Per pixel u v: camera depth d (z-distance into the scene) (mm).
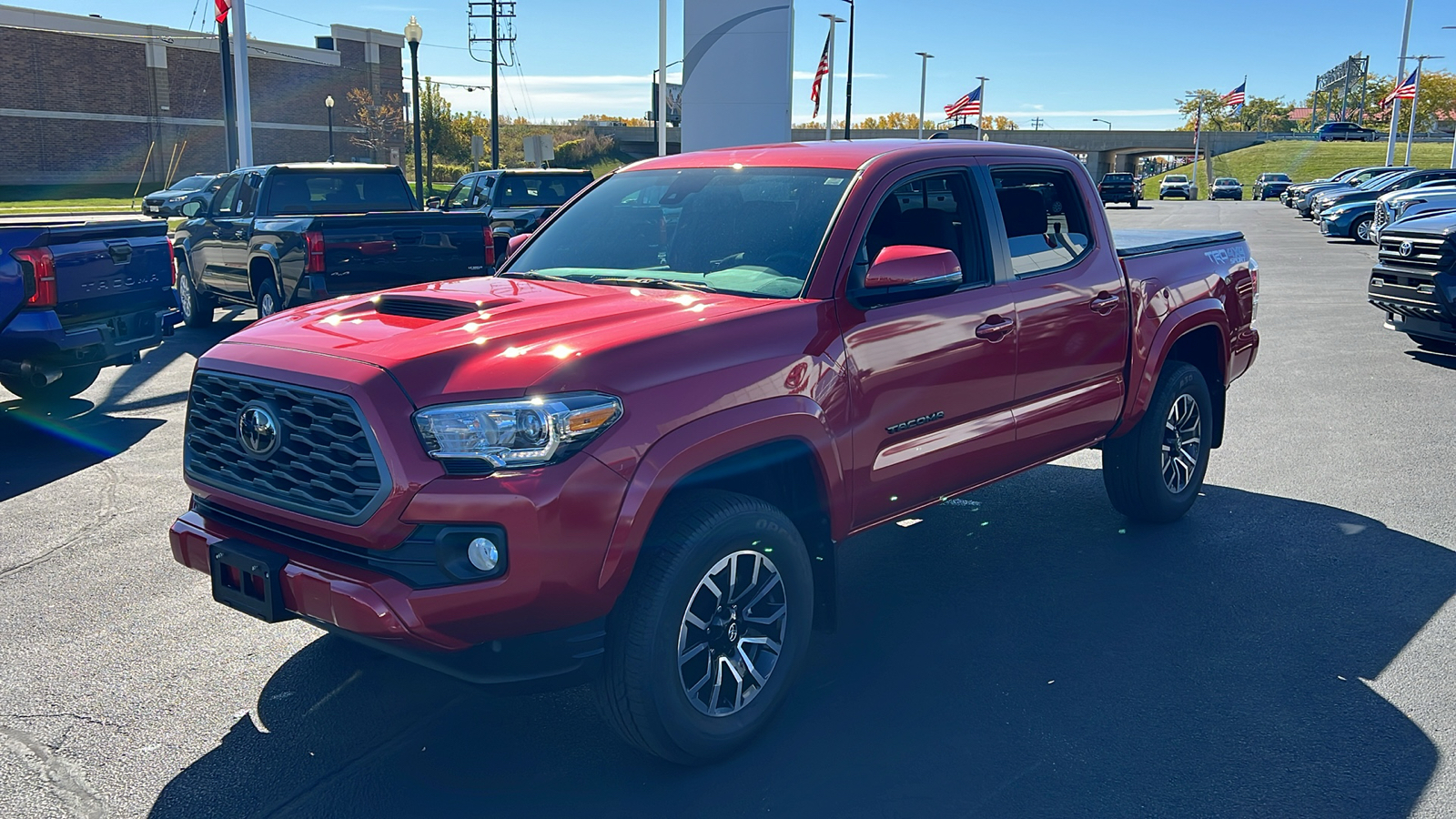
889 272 3680
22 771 3416
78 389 9195
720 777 3393
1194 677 4066
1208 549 5477
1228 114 129625
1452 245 10195
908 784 3346
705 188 4426
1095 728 3684
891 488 4020
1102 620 4598
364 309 3768
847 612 4691
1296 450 7453
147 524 5906
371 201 12781
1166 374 5582
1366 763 3453
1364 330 12922
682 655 3305
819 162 4273
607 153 92812
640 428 3113
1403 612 4672
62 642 4391
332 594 3020
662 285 4023
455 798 3275
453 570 2951
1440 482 6652
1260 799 3252
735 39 22188
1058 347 4711
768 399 3443
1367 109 129750
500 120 87938
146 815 3184
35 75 56812
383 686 4016
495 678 3113
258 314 11680
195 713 3803
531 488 2928
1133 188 54688
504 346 3176
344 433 3072
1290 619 4602
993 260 4434
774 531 3482
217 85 64938
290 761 3492
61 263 7602
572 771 3434
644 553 3230
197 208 13078
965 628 4520
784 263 3900
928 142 4520
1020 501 6320
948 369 4152
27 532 5758
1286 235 31031
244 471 3396
